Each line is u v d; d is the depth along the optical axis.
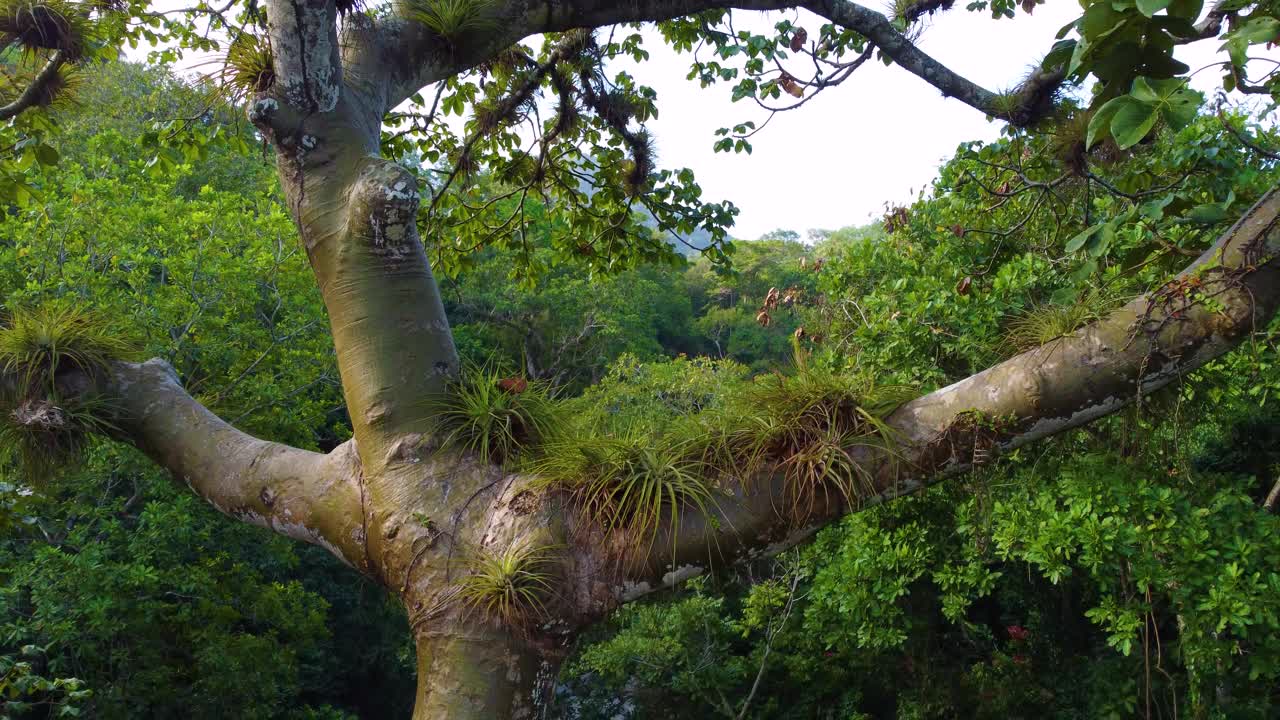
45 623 8.45
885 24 3.58
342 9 2.74
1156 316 1.90
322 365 12.55
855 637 9.03
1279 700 5.88
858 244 6.76
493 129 4.15
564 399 2.50
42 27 3.15
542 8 3.07
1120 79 1.96
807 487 2.08
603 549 2.07
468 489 2.20
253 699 10.22
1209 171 3.30
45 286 10.02
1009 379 2.02
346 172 2.41
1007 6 4.35
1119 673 7.31
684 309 36.34
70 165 11.84
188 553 11.31
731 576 2.33
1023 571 8.68
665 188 4.98
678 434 2.28
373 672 15.29
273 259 11.63
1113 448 4.38
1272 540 4.62
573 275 23.94
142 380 2.68
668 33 4.70
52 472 2.61
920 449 2.05
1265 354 4.93
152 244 11.51
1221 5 2.12
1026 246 5.39
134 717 9.30
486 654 2.03
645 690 11.62
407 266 2.37
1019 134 3.69
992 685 9.02
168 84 12.49
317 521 2.34
